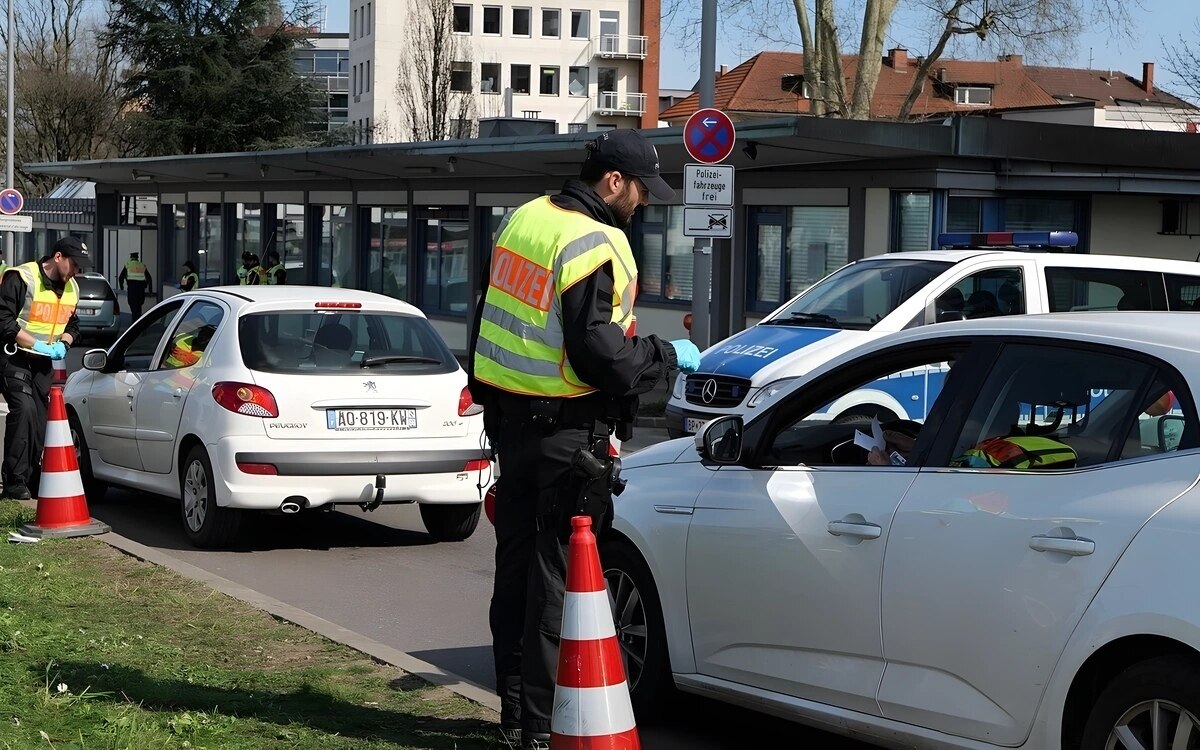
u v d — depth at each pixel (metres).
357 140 70.75
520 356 4.49
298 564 8.73
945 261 11.70
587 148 4.60
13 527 9.02
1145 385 3.96
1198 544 3.60
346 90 110.38
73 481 8.82
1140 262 11.71
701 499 5.09
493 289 4.61
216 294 9.60
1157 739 3.64
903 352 4.68
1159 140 20.25
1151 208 21.36
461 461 9.07
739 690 4.89
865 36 31.05
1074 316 4.41
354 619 7.31
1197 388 3.82
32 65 63.62
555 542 4.56
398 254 31.09
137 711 4.91
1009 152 19.17
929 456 4.43
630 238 25.64
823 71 31.44
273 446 8.70
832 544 4.53
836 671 4.52
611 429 4.58
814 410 4.91
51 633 6.09
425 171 28.61
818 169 20.78
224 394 8.79
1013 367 4.33
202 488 9.02
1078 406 4.10
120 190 44.16
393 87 87.50
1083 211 20.80
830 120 17.86
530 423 4.52
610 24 91.06
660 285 24.98
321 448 8.77
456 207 29.11
